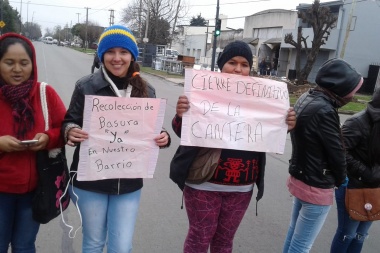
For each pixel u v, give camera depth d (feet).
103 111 7.23
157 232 11.75
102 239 7.78
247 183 8.11
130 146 7.51
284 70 106.42
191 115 7.73
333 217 14.33
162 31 135.13
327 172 8.17
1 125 6.86
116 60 7.30
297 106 8.55
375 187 8.97
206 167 7.70
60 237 10.98
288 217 13.84
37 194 7.14
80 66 84.94
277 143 8.25
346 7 87.61
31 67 6.99
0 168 6.84
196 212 8.08
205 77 7.82
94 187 7.41
